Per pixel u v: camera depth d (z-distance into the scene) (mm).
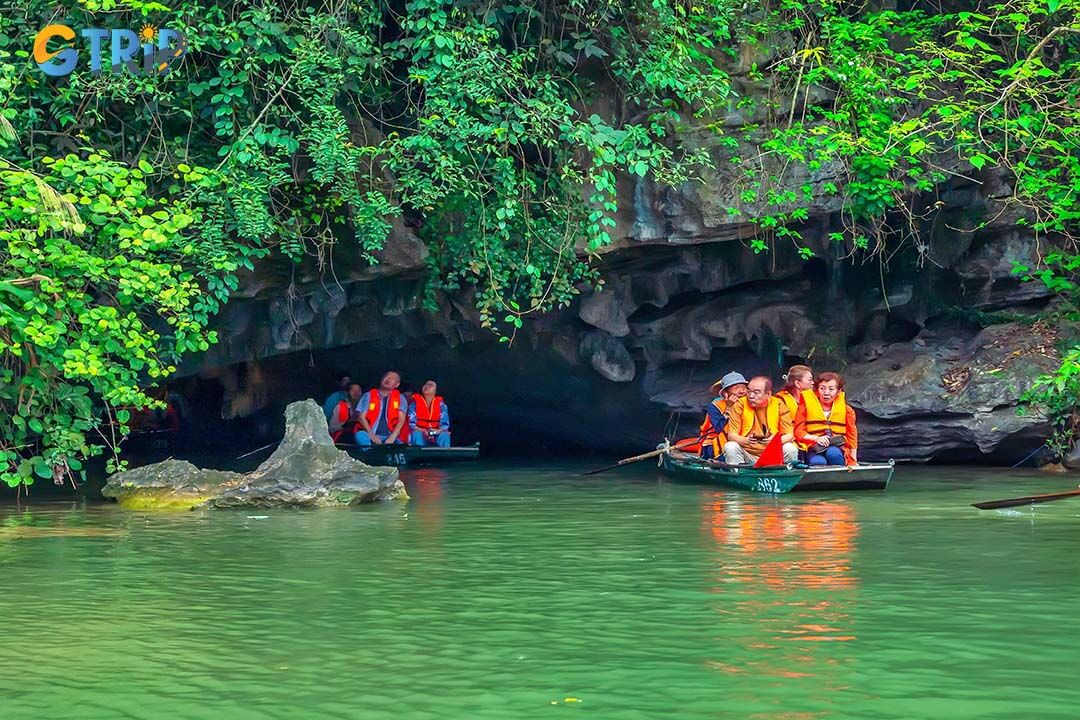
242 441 20328
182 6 11602
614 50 13078
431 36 12008
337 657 5453
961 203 15406
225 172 11617
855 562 7938
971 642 5664
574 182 13375
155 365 10828
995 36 14703
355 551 8547
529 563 7977
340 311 15195
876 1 15047
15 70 11242
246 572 7664
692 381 16703
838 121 14039
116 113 12109
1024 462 15125
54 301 10305
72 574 7602
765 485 12633
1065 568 7668
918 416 15141
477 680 5059
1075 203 14750
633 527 9797
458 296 15539
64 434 10477
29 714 4629
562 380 17391
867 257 15945
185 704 4746
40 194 9734
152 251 11617
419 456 17500
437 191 12336
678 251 15211
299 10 11938
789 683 4980
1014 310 15602
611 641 5723
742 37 13750
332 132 11695
